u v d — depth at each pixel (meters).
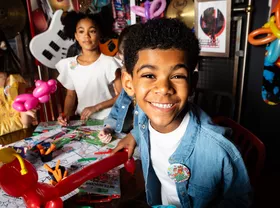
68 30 1.62
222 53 1.66
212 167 0.64
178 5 1.75
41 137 1.07
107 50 2.00
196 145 0.64
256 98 1.70
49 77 2.34
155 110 0.53
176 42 0.48
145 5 1.70
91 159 0.88
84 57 1.50
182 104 0.53
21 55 2.31
